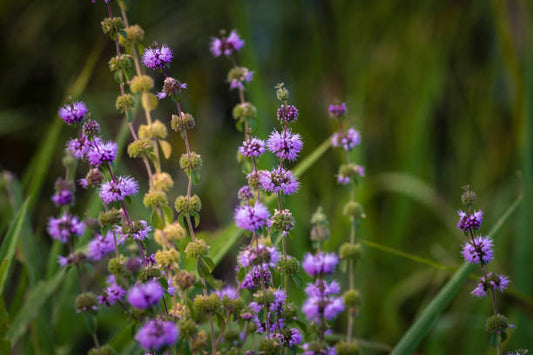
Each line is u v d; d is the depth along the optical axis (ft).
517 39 3.38
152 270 1.91
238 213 1.90
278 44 4.27
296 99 4.06
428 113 3.67
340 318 2.82
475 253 1.90
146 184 3.63
